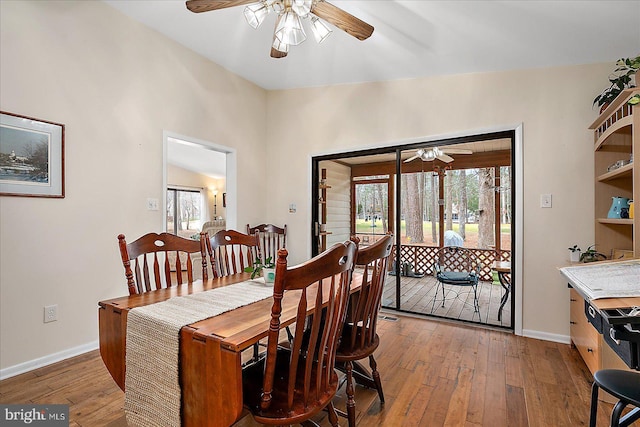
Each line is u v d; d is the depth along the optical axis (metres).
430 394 2.01
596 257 2.54
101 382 2.12
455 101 3.31
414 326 3.22
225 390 1.12
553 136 2.88
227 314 1.40
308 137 4.23
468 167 3.41
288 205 4.42
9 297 2.20
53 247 2.42
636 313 1.10
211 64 3.68
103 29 2.71
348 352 1.67
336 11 2.04
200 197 10.03
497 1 2.20
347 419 1.70
